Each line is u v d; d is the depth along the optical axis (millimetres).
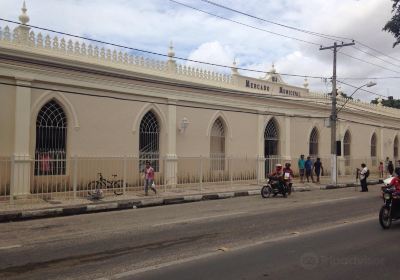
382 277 6449
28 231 10406
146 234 9695
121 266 6895
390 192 10750
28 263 7082
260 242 8805
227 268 6797
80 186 17344
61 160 16000
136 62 19312
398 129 42312
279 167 19359
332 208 14648
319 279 6281
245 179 24703
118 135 18719
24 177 15664
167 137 20656
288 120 27859
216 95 22984
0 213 12578
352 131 34906
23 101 15727
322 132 31312
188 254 7730
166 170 20453
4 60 15156
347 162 33844
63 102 16875
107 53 18250
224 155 23812
